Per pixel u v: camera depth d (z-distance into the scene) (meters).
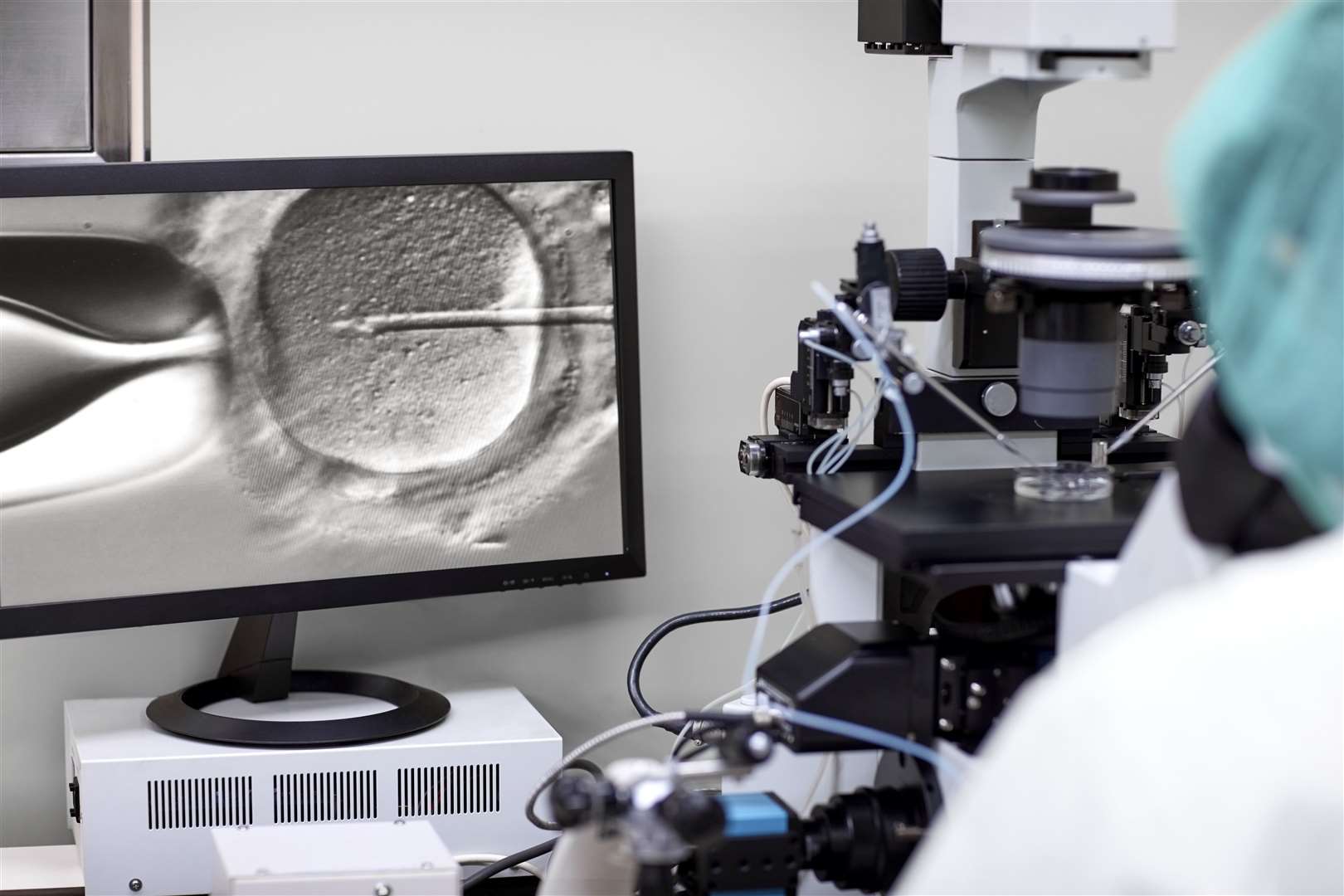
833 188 2.08
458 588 1.78
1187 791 0.58
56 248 1.59
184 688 1.87
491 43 1.95
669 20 2.00
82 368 1.62
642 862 1.01
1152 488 1.35
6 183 1.56
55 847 1.82
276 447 1.70
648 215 2.03
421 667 2.02
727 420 2.09
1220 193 0.70
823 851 1.20
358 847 1.38
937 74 1.53
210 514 1.68
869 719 1.18
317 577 1.73
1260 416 0.69
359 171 1.69
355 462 1.73
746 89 2.04
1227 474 0.81
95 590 1.64
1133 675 0.61
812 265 2.09
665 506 2.08
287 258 1.68
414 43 1.92
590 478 1.83
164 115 1.86
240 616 1.70
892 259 1.37
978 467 1.48
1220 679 0.60
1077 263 1.14
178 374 1.65
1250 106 0.69
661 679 2.11
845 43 2.06
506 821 1.72
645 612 2.09
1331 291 0.66
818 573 1.38
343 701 1.83
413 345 1.74
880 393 1.41
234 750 1.64
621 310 1.82
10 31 1.61
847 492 1.33
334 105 1.91
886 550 1.17
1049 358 1.24
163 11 1.85
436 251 1.74
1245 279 0.69
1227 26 2.19
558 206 1.78
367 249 1.71
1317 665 0.59
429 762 1.69
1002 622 1.28
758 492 2.11
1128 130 2.18
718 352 2.07
